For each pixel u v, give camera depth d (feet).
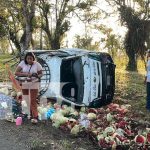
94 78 50.31
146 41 181.06
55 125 39.27
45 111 42.06
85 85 49.67
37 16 171.32
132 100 61.72
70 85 50.29
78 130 37.32
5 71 89.10
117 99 58.90
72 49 54.80
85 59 50.49
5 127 37.86
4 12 163.53
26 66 40.55
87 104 49.55
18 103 43.37
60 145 33.53
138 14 180.04
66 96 50.01
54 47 175.01
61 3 170.50
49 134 36.78
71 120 39.40
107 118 41.70
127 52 182.80
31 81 40.14
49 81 50.29
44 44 230.89
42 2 166.09
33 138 34.96
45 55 51.80
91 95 49.98
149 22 179.63
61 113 42.65
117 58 250.78
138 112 49.80
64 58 50.16
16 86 45.93
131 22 179.73
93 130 37.32
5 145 32.71
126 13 180.04
